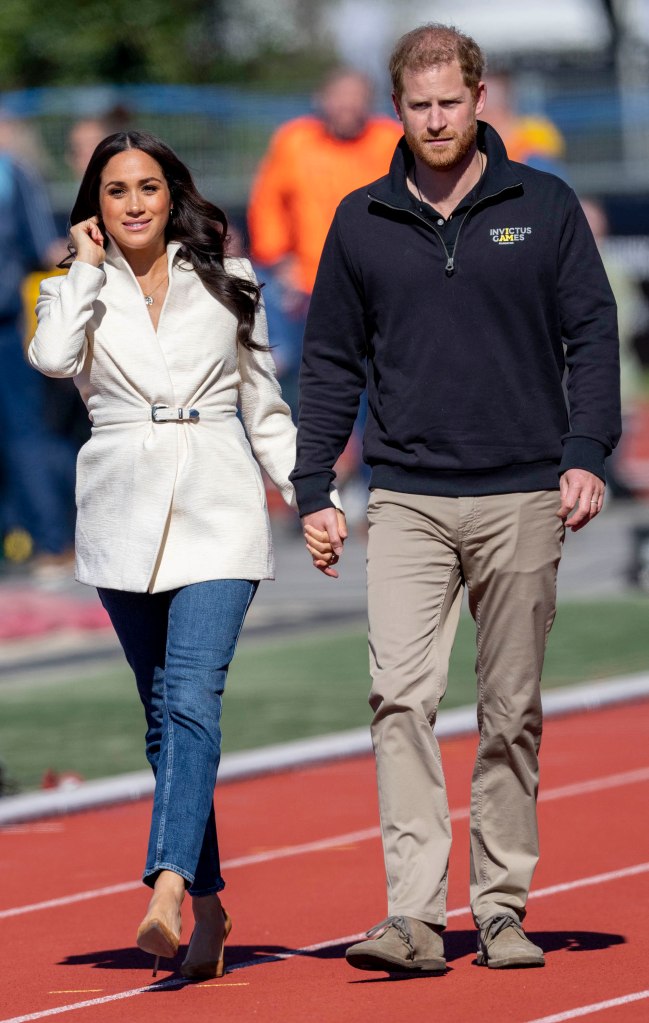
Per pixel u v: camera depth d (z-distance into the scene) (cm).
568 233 1839
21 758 3359
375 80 6988
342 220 1873
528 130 6462
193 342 1902
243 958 2000
